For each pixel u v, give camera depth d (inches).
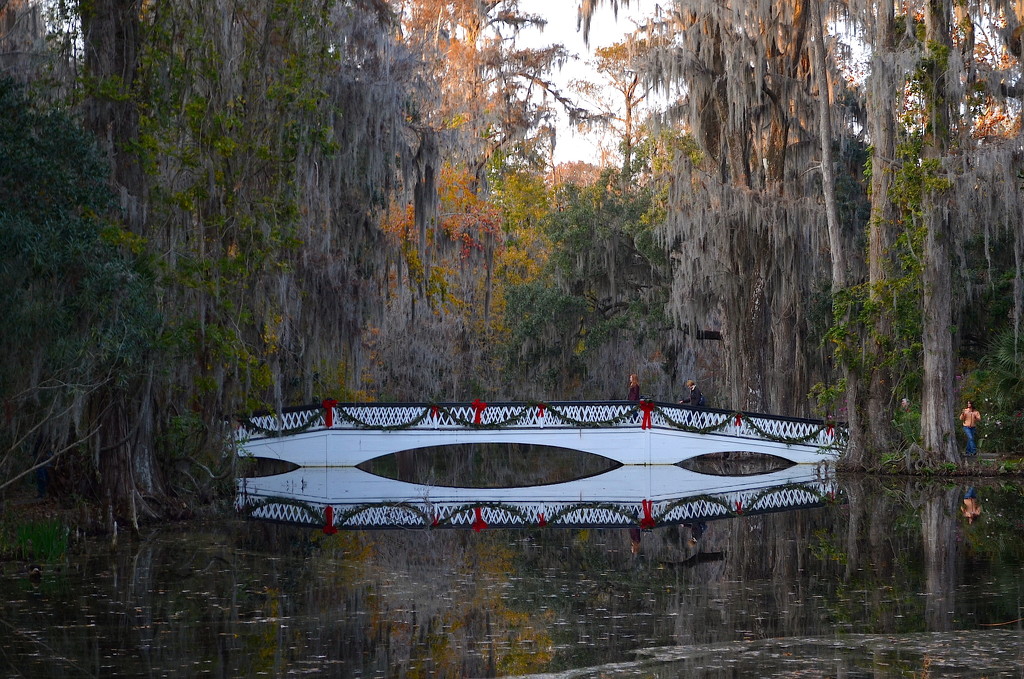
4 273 522.3
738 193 1238.3
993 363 1165.7
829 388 1167.0
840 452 1162.0
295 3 748.6
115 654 384.5
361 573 555.5
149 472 751.1
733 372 1284.4
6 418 574.9
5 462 599.2
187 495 796.6
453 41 1829.5
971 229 1083.9
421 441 1212.5
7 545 593.0
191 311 740.7
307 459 1201.4
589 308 1641.2
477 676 355.3
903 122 1029.2
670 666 365.1
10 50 725.9
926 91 996.6
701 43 1257.4
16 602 472.1
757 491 970.7
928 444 1047.6
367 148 1018.7
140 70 705.0
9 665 369.4
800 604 470.0
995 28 1014.4
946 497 887.7
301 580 534.0
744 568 569.9
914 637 400.2
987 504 831.1
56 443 673.6
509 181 1951.3
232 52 742.5
